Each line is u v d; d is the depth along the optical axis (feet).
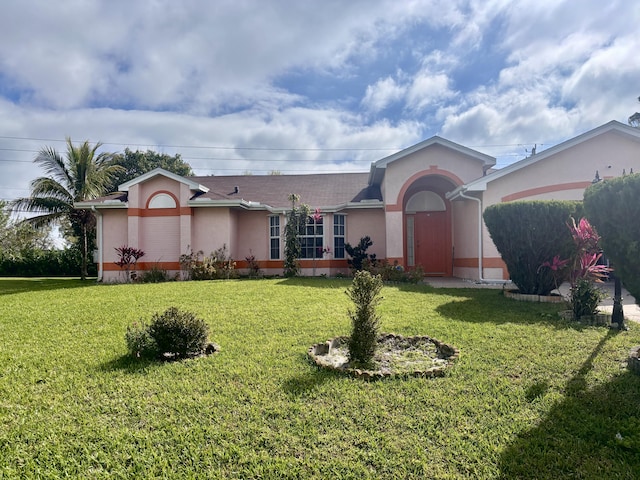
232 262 51.78
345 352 17.61
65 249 96.17
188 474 8.61
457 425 10.50
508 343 17.67
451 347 16.80
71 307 27.94
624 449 9.27
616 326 20.48
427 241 56.08
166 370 14.69
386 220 49.37
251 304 27.84
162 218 52.85
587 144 39.22
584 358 15.60
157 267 52.47
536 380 13.47
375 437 9.95
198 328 16.90
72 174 67.77
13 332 20.85
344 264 55.21
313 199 58.59
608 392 12.35
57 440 9.89
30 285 50.98
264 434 10.07
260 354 16.44
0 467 8.82
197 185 52.13
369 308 15.85
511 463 8.82
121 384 13.37
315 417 10.94
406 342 18.54
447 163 48.73
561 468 8.67
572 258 26.76
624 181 14.69
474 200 44.27
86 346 18.08
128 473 8.66
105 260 54.19
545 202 27.45
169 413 11.26
